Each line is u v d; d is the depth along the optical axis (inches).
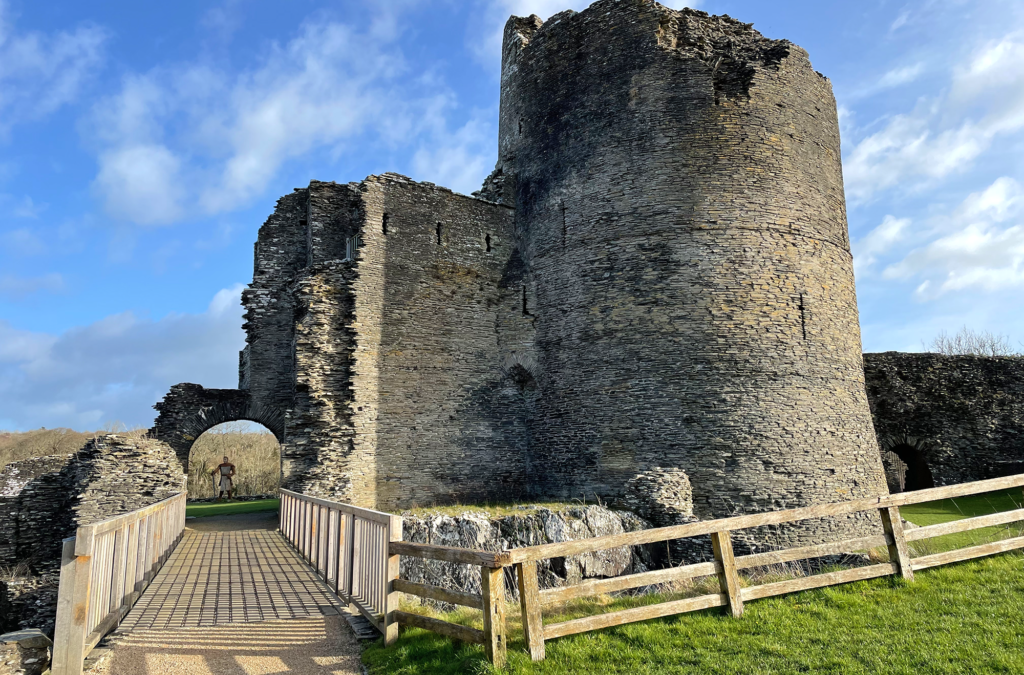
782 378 610.9
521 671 205.9
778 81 675.4
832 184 700.0
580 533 517.0
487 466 699.4
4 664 206.1
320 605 305.3
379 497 639.1
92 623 224.8
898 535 299.0
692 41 692.1
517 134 780.6
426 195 727.1
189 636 258.4
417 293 701.9
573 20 732.0
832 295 663.1
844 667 209.6
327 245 746.2
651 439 606.2
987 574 293.0
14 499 663.8
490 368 728.3
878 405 944.3
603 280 658.2
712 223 631.2
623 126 672.4
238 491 1414.9
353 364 648.4
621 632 242.7
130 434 631.8
